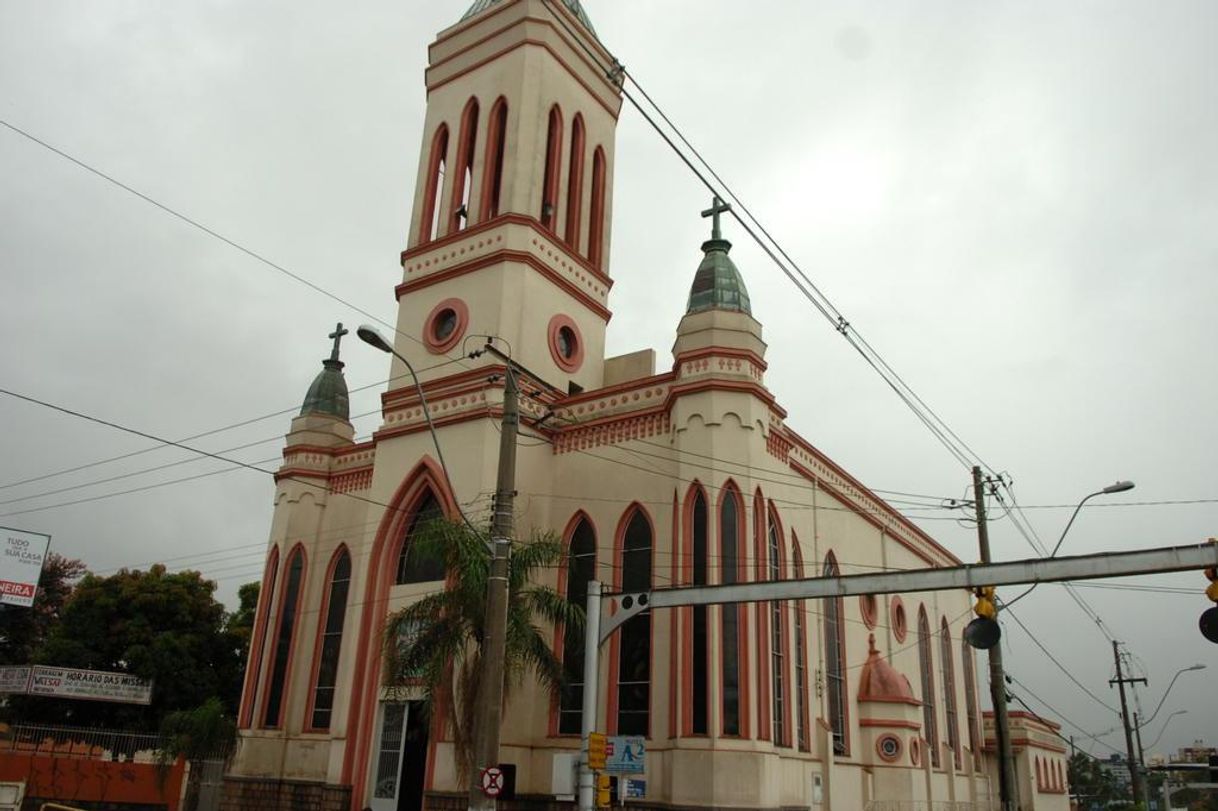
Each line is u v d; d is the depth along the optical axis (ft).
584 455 98.02
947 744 134.31
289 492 115.65
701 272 96.73
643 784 68.39
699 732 79.77
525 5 118.73
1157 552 52.39
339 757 93.45
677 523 86.99
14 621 175.94
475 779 55.21
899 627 130.62
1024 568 55.36
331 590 110.42
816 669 102.58
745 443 87.97
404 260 117.39
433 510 99.91
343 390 124.36
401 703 92.63
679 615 83.87
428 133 123.95
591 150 123.75
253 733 106.11
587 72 124.88
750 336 92.22
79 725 144.05
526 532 94.48
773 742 82.07
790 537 99.40
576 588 93.50
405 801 89.10
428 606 72.79
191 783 109.19
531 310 106.01
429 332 109.81
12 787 90.17
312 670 106.93
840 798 102.42
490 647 57.52
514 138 112.98
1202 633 50.60
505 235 107.76
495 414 96.37
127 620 151.02
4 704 149.79
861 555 120.57
